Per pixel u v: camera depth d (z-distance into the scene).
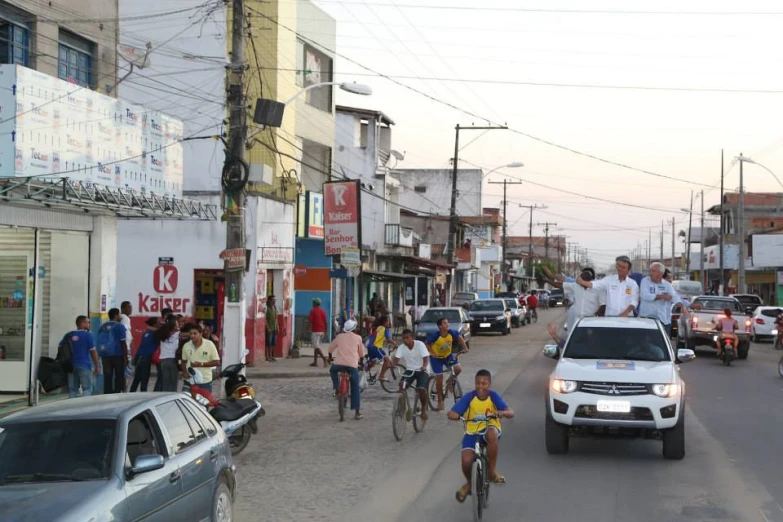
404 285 52.84
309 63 33.25
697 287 52.06
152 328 17.75
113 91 19.84
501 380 22.80
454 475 11.20
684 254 110.50
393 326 44.06
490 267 86.44
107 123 15.65
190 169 28.58
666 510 9.23
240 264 17.00
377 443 13.68
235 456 12.62
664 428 11.67
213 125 28.50
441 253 65.50
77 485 6.35
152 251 26.97
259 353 26.83
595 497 9.84
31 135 13.38
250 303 26.45
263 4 29.33
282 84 29.98
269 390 20.98
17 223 15.43
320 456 12.60
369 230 45.38
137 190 16.77
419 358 14.66
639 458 12.20
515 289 105.62
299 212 31.56
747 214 81.19
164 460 7.06
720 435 14.14
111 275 18.06
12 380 16.22
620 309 15.47
